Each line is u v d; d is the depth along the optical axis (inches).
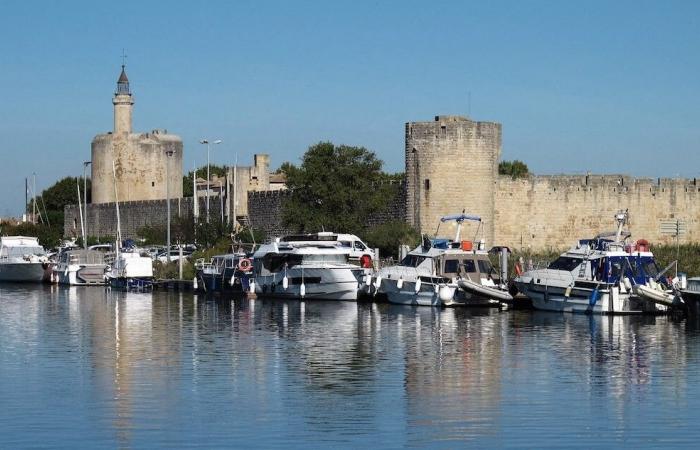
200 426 1416.1
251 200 4731.8
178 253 4284.0
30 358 1950.1
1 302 3218.5
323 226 3750.0
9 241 4527.6
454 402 1552.7
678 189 4151.1
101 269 4089.6
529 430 1400.1
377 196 3774.6
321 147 3791.8
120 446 1328.7
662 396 1596.9
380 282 2960.1
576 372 1796.3
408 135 3718.0
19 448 1321.4
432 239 3088.1
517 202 3909.9
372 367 1843.0
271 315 2694.4
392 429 1402.6
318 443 1342.3
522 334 2258.9
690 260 3474.4
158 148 6742.1
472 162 3686.0
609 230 4042.8
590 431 1395.2
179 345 2121.1
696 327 2365.9
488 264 2903.5
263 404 1539.1
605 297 2593.5
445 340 2174.0
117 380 1720.0
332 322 2512.3
